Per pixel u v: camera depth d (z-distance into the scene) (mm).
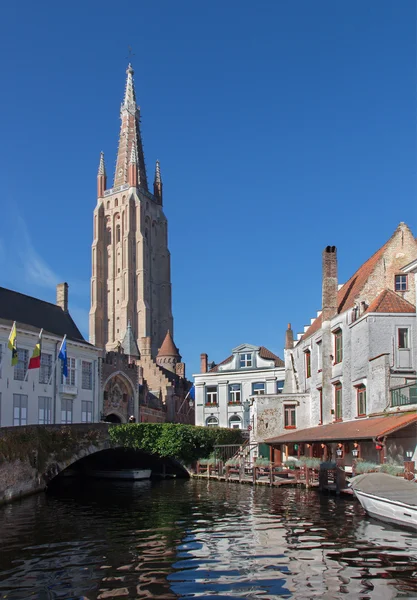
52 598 12758
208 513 25062
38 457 35594
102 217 142625
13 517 24922
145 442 45156
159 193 151250
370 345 33188
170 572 14641
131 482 46500
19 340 47219
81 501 31438
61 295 60969
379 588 13070
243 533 19672
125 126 150875
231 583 13578
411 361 33094
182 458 48781
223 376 64000
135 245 137875
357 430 29125
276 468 39250
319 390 42000
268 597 12547
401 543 17250
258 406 44594
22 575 14570
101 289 139500
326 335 40156
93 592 13125
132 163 142250
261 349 64250
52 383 50812
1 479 30375
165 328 144750
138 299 135250
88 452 40844
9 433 31875
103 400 60438
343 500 27906
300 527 20375
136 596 12766
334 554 16062
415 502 18859
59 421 51375
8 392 45531
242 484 39625
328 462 32031
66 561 15953
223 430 51625
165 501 30547
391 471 25297
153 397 79125
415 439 26703
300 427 44125
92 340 136375
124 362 64125
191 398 86688
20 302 54375
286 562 15375
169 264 147375
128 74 155625
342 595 12633
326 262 40906
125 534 20047
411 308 33781
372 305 34375
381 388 31234
